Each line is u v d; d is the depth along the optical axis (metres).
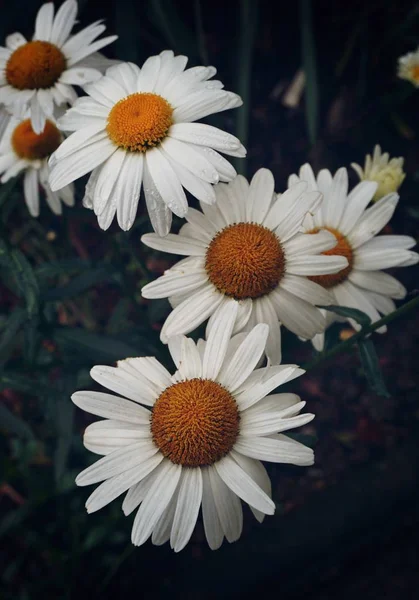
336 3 0.47
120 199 0.24
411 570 0.38
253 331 0.23
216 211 0.25
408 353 0.43
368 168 0.29
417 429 0.41
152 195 0.24
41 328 0.32
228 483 0.22
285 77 0.48
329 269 0.24
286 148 0.47
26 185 0.32
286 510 0.39
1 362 0.31
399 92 0.45
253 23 0.41
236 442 0.23
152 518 0.22
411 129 0.47
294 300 0.25
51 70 0.28
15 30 0.43
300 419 0.22
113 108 0.25
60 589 0.38
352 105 0.47
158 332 0.34
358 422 0.42
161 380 0.23
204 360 0.23
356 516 0.38
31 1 0.42
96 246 0.44
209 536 0.22
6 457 0.37
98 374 0.23
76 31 0.47
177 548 0.22
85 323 0.42
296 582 0.38
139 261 0.32
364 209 0.28
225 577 0.38
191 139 0.24
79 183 0.32
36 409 0.41
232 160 0.40
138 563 0.39
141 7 0.46
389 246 0.28
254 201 0.25
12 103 0.28
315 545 0.38
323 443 0.41
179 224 0.29
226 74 0.48
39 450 0.40
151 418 0.23
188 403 0.22
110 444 0.23
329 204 0.28
